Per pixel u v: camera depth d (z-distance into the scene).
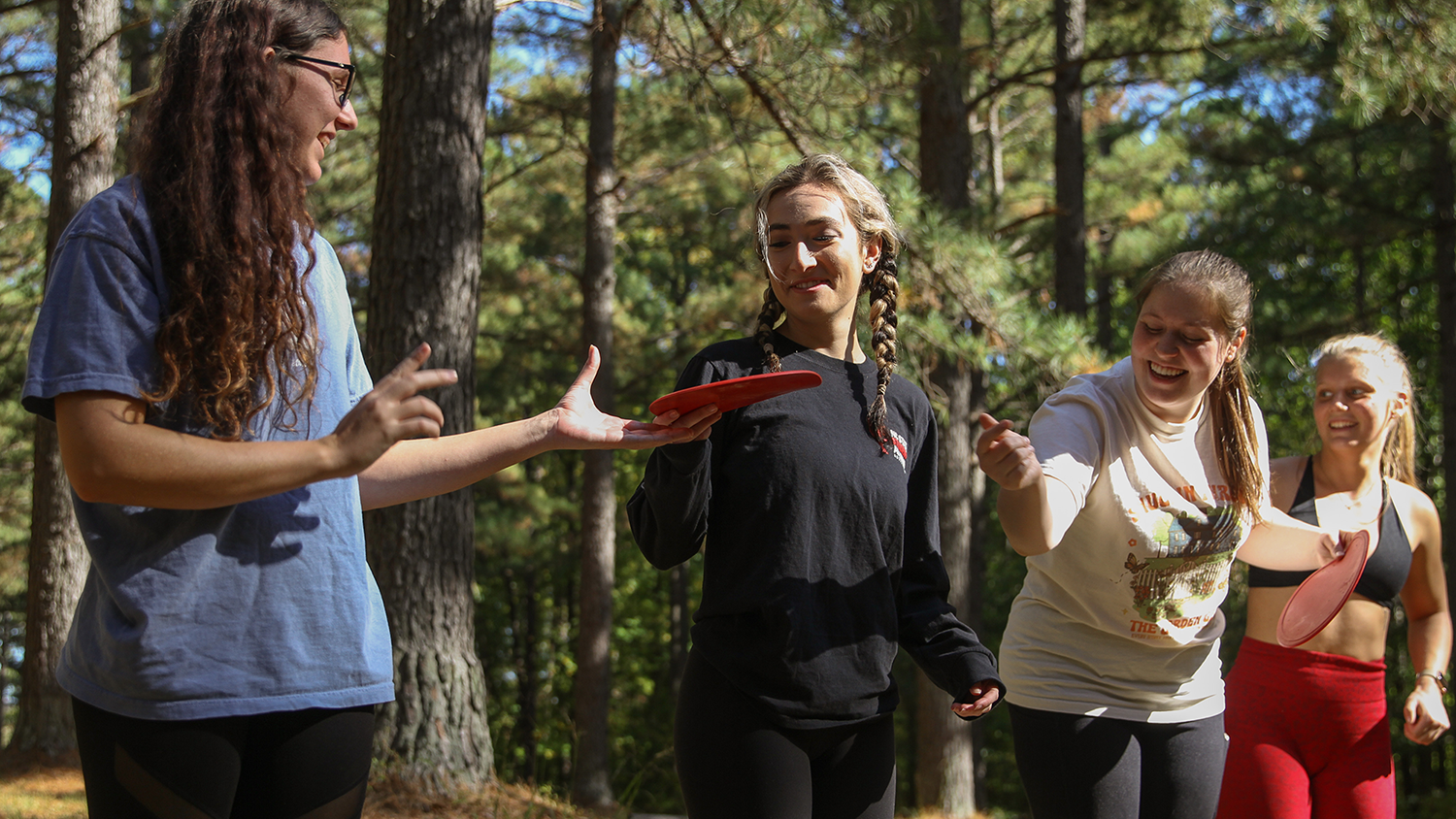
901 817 11.53
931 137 9.88
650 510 2.06
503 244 16.53
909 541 2.29
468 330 5.95
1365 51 7.09
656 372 18.39
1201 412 2.62
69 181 8.25
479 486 17.55
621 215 15.98
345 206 14.83
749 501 2.06
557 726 21.25
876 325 2.29
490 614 23.58
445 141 5.92
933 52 7.78
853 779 2.08
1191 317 2.43
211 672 1.49
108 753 1.49
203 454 1.38
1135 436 2.54
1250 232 15.55
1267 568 3.06
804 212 2.19
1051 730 2.55
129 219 1.50
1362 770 3.19
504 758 6.21
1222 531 2.55
